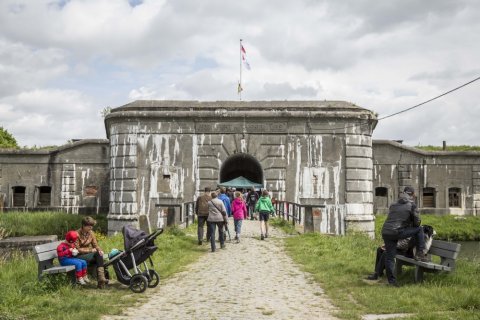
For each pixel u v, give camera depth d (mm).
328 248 15281
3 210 34719
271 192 27453
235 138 27781
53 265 10859
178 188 27562
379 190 35281
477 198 35219
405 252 10914
